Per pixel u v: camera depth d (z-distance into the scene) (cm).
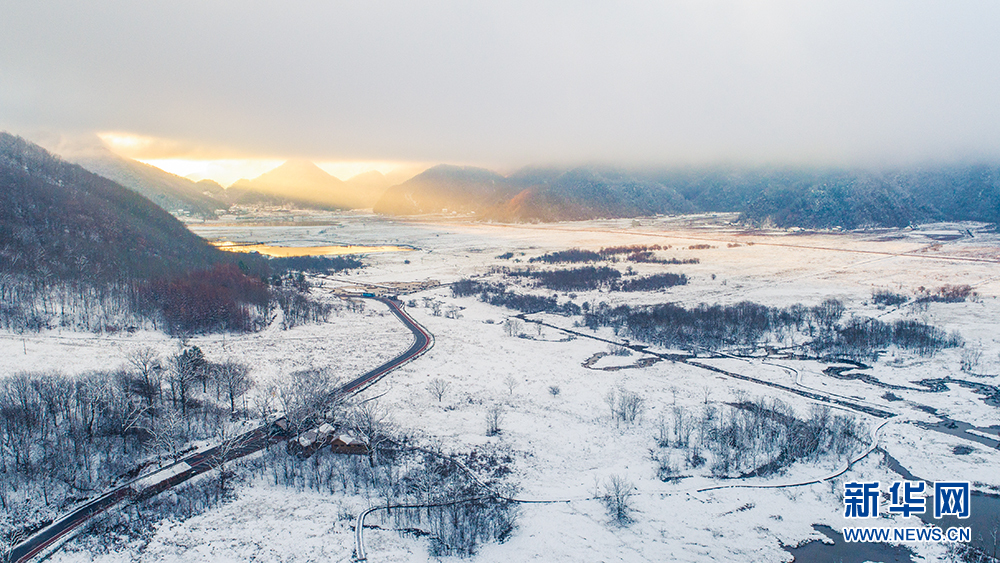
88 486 9794
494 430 12769
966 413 13975
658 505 9931
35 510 9088
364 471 10819
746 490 10425
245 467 10681
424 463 11206
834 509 9888
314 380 14100
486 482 10650
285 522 9119
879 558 8669
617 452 11994
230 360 16000
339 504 9712
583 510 9800
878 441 12350
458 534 8894
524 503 10019
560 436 12688
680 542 8962
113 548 8362
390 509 9606
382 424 12588
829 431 12506
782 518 9619
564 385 16050
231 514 9275
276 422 12194
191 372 13588
